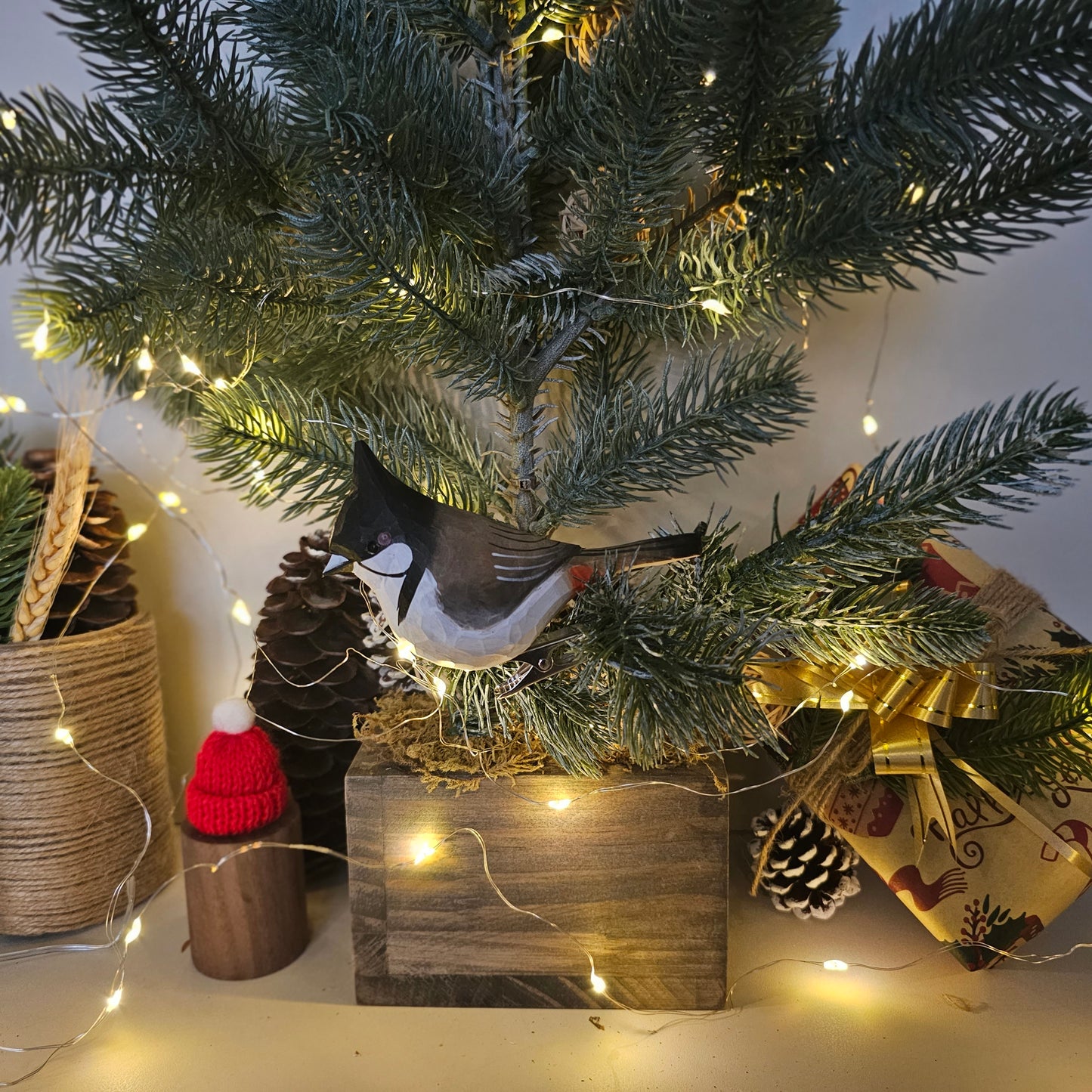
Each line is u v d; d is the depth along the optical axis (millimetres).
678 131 414
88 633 629
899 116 405
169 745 774
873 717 558
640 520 695
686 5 378
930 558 616
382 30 450
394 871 533
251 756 581
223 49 633
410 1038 516
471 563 423
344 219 390
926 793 549
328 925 640
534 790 519
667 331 526
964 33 375
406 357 475
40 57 687
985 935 552
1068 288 665
